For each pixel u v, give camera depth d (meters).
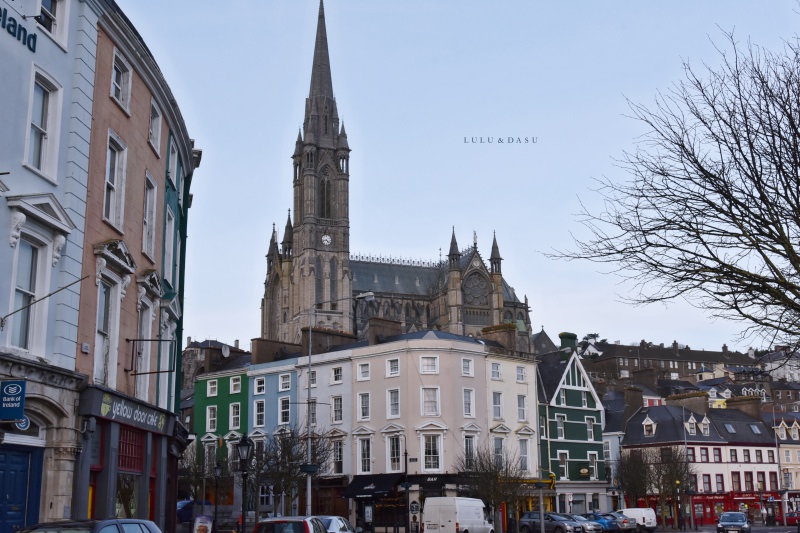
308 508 54.72
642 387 114.19
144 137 29.91
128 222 28.12
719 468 97.50
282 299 167.50
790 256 17.47
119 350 27.25
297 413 75.62
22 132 21.67
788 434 107.81
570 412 83.19
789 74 18.22
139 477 29.14
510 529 72.75
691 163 18.31
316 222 166.88
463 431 69.94
